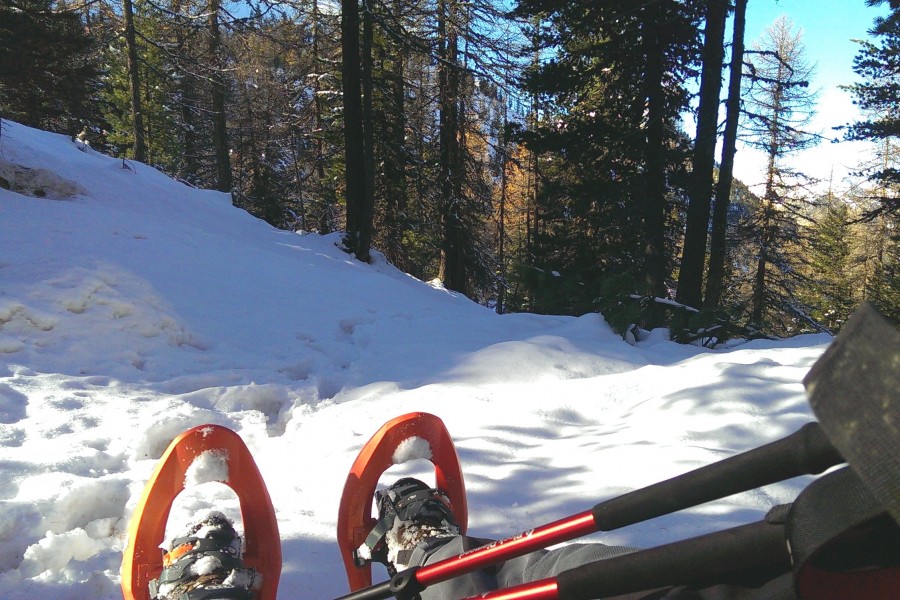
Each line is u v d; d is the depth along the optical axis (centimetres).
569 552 120
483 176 2138
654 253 1262
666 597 86
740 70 1178
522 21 1309
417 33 1606
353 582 200
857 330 59
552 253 1496
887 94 2066
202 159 3055
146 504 200
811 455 71
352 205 1241
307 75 2009
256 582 186
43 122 1728
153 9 1709
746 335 641
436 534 175
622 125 1287
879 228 3144
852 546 69
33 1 1048
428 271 2547
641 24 1208
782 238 2397
